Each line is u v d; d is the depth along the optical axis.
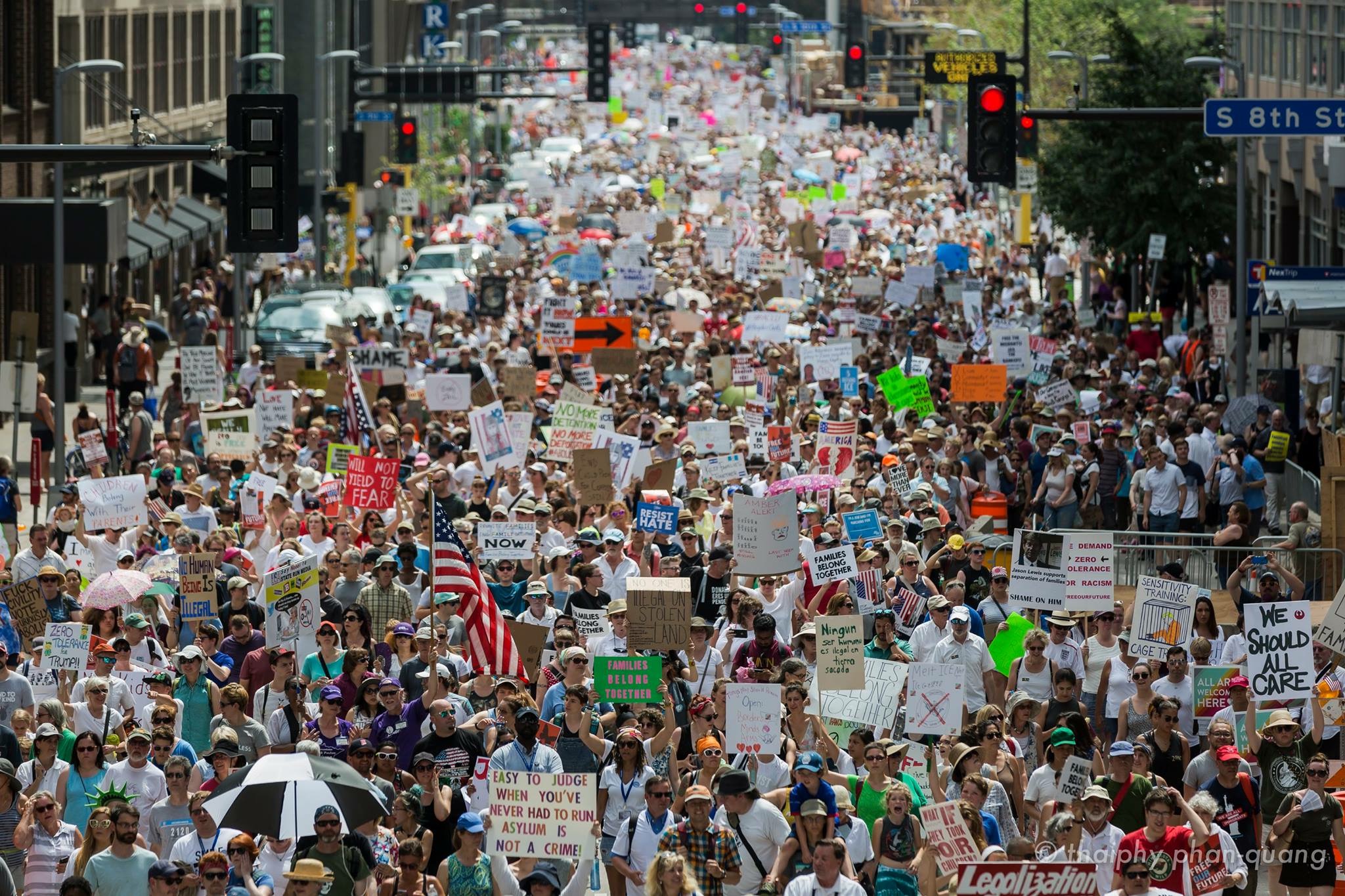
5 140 76.75
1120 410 49.75
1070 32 127.81
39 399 54.94
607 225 116.94
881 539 34.75
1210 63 65.44
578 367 55.91
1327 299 52.59
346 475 40.84
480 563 34.44
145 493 38.28
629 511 37.53
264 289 93.06
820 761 22.47
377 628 31.22
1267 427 48.94
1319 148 82.19
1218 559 38.81
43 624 31.39
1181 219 81.50
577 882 22.30
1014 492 44.03
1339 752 27.94
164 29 108.50
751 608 29.88
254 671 28.97
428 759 23.66
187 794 23.80
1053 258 94.62
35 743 24.73
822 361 54.16
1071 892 18.53
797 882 20.73
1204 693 28.27
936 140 185.38
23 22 78.06
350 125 102.94
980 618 31.45
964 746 24.20
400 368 59.44
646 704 26.67
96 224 63.19
